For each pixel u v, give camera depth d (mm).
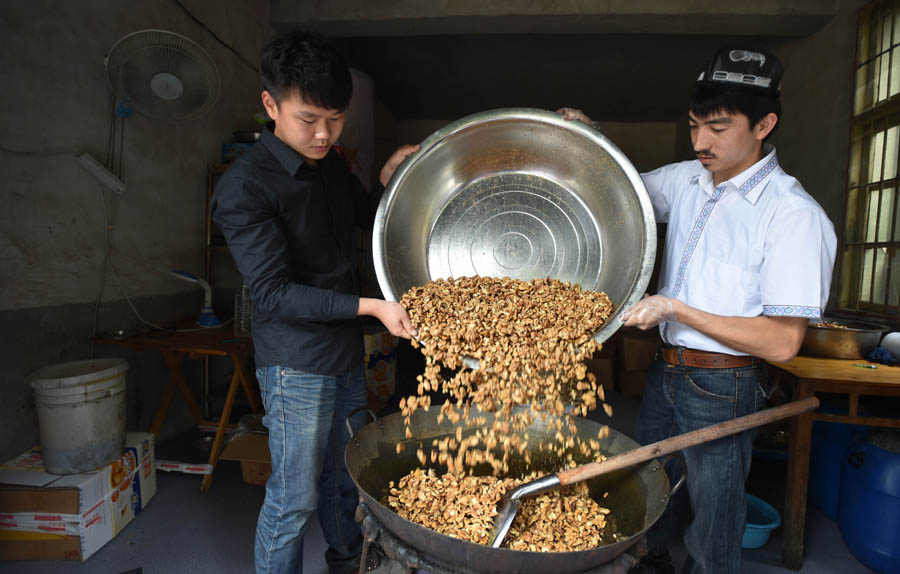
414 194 1655
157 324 3189
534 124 1567
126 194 2975
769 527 2246
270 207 1481
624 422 3947
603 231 1649
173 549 2203
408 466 1550
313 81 1277
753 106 1310
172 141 3330
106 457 2256
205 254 3707
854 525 2227
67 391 2107
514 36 5398
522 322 1394
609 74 6293
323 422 1646
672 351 1612
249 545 2246
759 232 1410
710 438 1338
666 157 8359
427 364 1402
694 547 1593
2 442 2314
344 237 1701
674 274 1616
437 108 7938
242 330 3010
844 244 3529
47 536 2088
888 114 3172
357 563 2002
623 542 1045
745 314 1458
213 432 3467
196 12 3471
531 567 1021
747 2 3818
